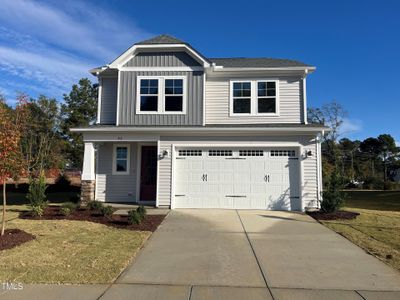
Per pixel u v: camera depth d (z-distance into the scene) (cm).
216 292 530
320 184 1367
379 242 853
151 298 505
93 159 1461
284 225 1064
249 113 1537
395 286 562
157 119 1514
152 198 1590
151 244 824
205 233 946
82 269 623
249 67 1525
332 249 790
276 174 1403
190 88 1522
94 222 1062
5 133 834
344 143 5997
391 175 6362
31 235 858
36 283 555
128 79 1546
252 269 644
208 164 1423
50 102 2922
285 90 1541
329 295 523
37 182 1238
